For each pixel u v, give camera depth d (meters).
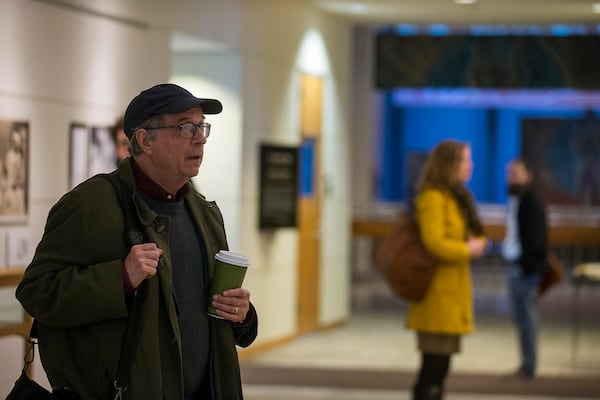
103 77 9.86
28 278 3.80
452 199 8.69
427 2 14.28
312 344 14.32
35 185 8.88
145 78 10.64
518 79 16.81
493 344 14.65
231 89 12.93
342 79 16.17
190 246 4.07
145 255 3.75
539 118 24.12
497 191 24.59
